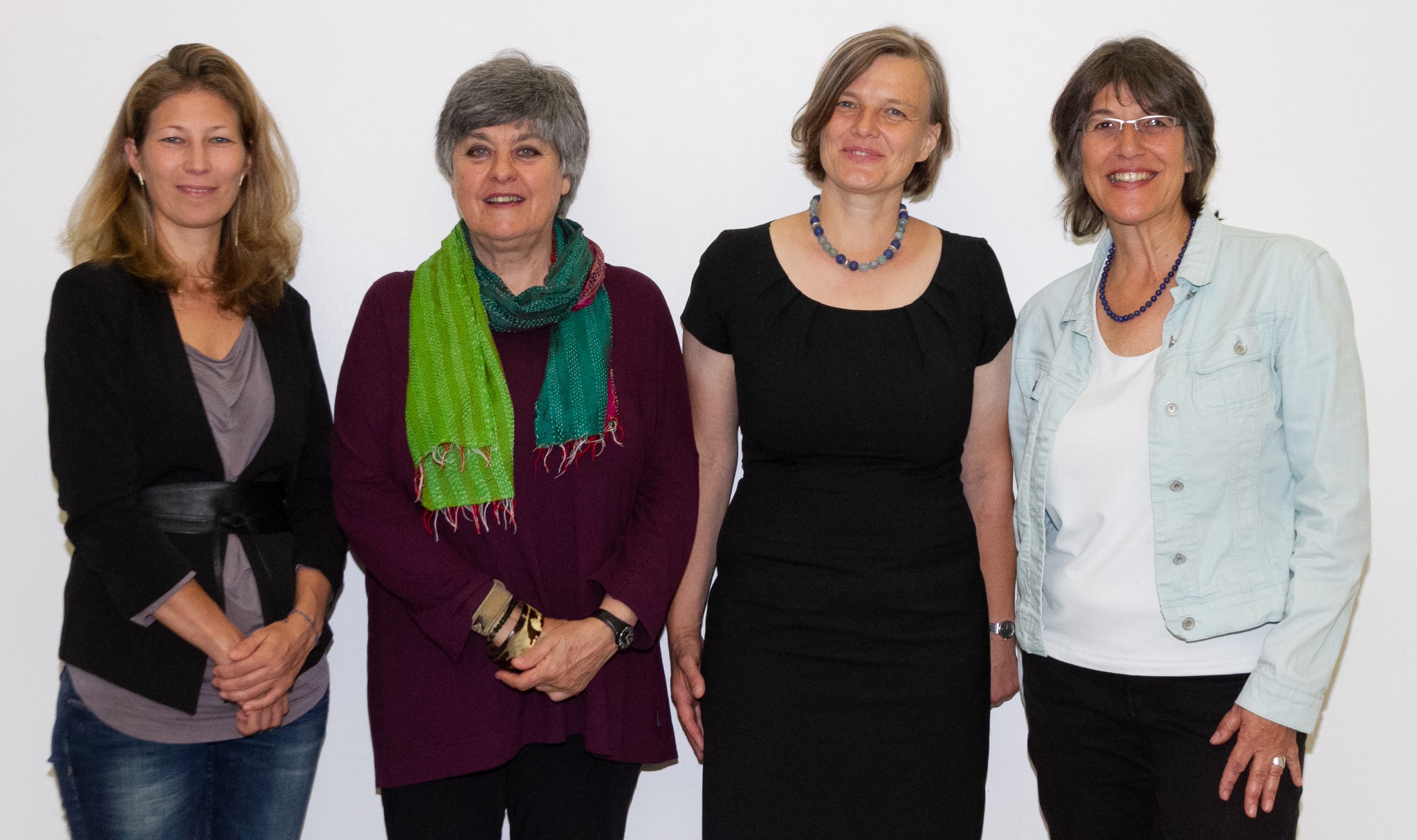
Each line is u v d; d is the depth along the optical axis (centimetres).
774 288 179
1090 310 172
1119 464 160
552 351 170
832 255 180
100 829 157
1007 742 222
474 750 165
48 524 212
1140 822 169
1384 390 211
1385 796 217
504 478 164
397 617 171
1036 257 213
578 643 163
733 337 181
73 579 161
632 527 175
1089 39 206
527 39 206
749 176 209
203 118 161
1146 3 205
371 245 210
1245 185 209
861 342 175
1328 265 155
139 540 152
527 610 164
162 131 160
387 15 204
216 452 162
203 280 169
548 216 167
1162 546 156
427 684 168
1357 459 152
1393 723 216
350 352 172
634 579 168
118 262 160
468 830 170
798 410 175
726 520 186
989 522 191
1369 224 208
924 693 175
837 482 177
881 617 174
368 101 206
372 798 219
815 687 175
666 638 222
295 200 182
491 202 163
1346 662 216
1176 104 159
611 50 206
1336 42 204
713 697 180
